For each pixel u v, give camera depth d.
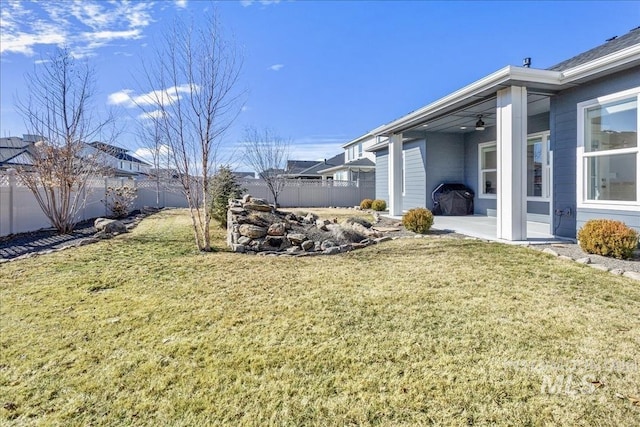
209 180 8.33
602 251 5.26
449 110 8.52
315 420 1.98
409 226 8.36
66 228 9.30
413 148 12.91
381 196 16.25
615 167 5.93
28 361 2.62
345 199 22.67
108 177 14.20
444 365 2.47
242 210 6.98
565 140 6.73
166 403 2.14
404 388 2.23
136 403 2.14
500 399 2.11
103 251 6.38
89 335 3.04
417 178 12.72
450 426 1.91
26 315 3.48
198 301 3.80
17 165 10.45
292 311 3.49
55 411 2.08
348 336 2.94
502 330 2.99
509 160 6.59
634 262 4.93
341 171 27.39
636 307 3.43
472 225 9.20
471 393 2.17
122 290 4.21
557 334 2.90
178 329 3.13
